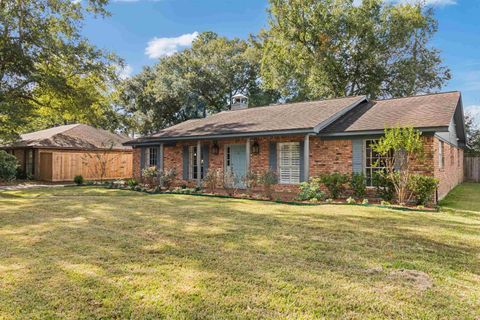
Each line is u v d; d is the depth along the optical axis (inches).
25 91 701.9
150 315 117.5
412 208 350.0
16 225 262.5
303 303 126.7
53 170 792.3
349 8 938.1
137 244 206.4
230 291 137.2
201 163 625.9
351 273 158.6
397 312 120.4
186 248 198.1
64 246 201.5
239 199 436.1
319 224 267.7
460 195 509.7
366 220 285.0
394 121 428.1
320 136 471.5
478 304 127.3
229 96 1267.2
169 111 1228.5
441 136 466.9
